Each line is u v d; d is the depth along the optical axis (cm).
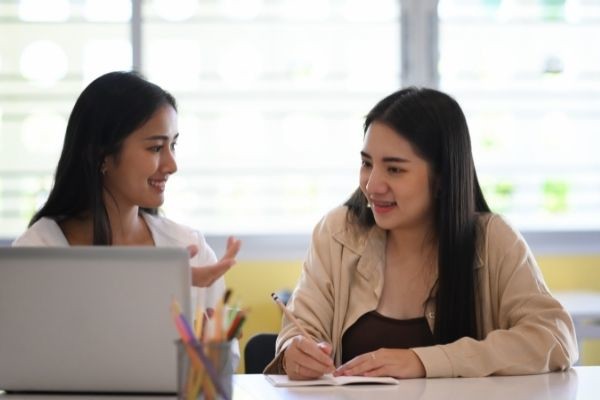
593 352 471
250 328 464
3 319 202
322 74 471
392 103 262
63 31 464
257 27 468
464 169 263
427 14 472
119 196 279
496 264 266
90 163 269
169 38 466
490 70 475
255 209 471
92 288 200
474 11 475
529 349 242
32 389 205
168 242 289
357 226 280
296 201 472
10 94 465
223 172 469
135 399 202
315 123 471
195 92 466
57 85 466
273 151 471
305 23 470
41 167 466
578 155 480
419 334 265
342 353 271
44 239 270
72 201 278
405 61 473
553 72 477
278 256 468
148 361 200
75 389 204
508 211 479
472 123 475
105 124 268
